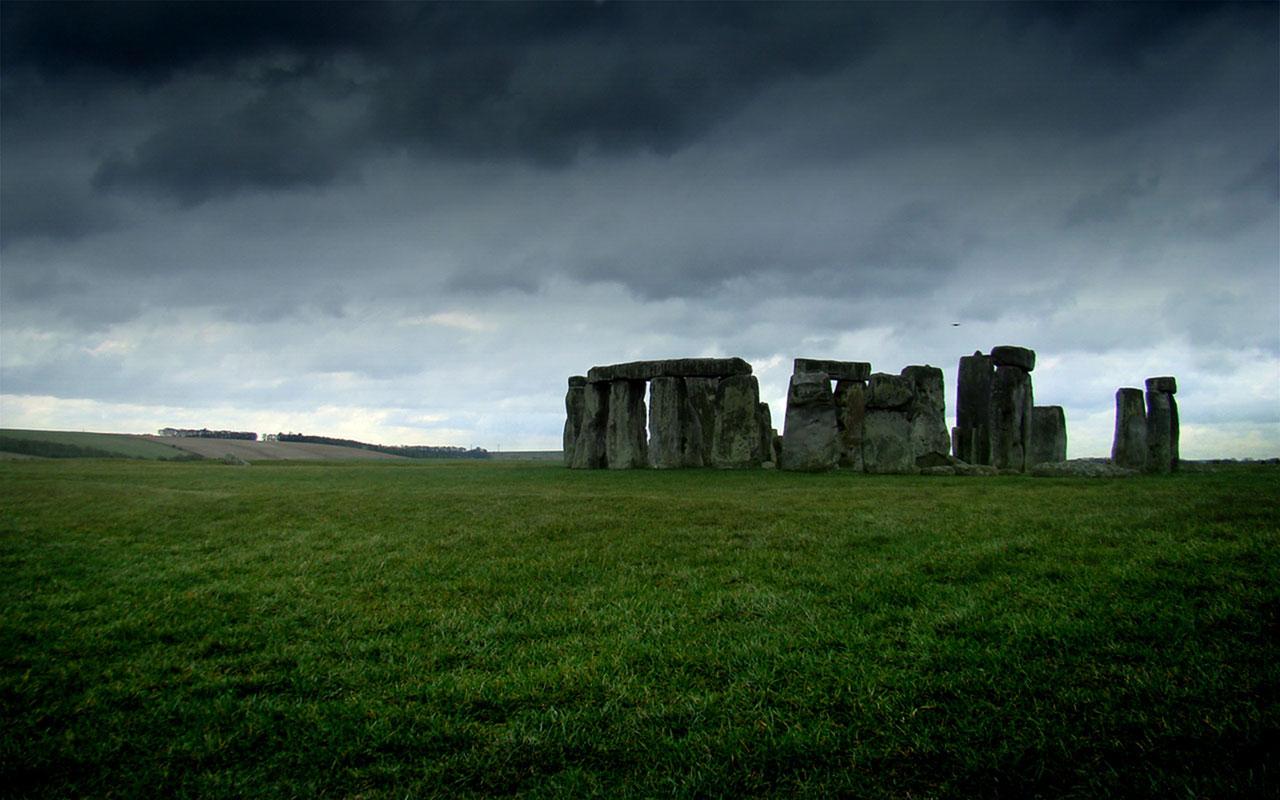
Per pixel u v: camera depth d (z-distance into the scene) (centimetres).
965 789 474
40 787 496
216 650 741
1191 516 1185
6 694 630
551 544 1213
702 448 3359
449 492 2050
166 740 556
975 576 898
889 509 1481
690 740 538
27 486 2278
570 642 741
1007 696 579
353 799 482
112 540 1307
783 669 649
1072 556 952
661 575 995
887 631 731
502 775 504
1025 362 2967
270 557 1159
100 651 735
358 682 655
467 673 668
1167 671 597
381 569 1067
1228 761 481
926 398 2958
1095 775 476
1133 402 2739
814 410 2714
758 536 1226
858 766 502
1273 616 682
